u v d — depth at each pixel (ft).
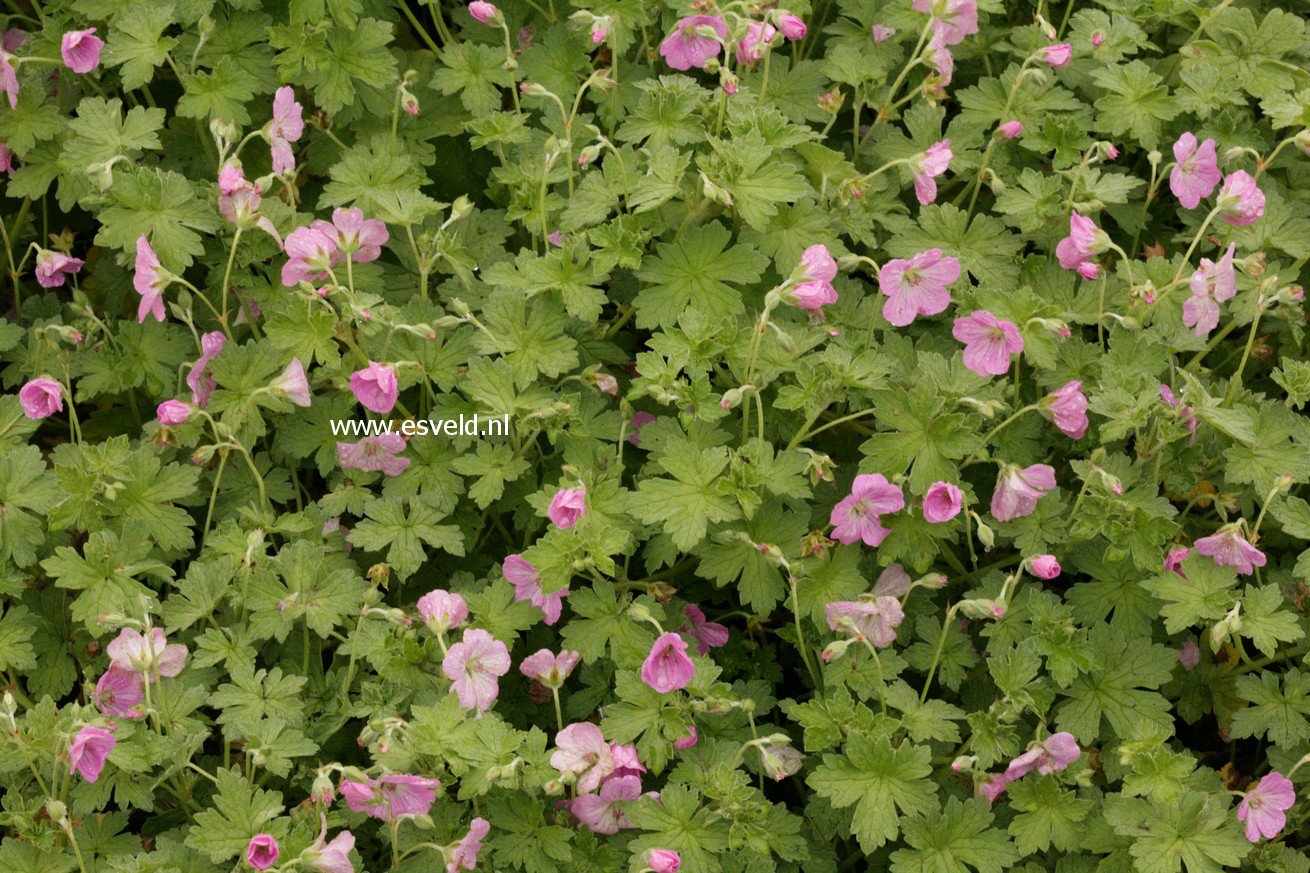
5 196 6.13
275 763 5.40
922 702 5.55
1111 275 5.90
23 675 5.69
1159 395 5.58
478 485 5.61
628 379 5.87
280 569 5.55
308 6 5.79
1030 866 5.54
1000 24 6.23
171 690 5.48
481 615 5.57
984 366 5.61
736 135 5.66
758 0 5.76
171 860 5.41
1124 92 5.94
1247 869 5.56
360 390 5.56
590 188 5.72
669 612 5.70
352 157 5.80
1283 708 5.59
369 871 5.55
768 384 5.71
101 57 5.77
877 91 5.98
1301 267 5.97
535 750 5.41
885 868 5.62
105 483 5.57
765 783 5.75
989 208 6.05
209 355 5.70
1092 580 5.78
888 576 5.65
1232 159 5.83
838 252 5.70
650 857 5.32
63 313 5.99
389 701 5.47
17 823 5.37
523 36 6.12
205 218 5.67
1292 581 5.73
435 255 5.67
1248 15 6.06
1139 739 5.49
